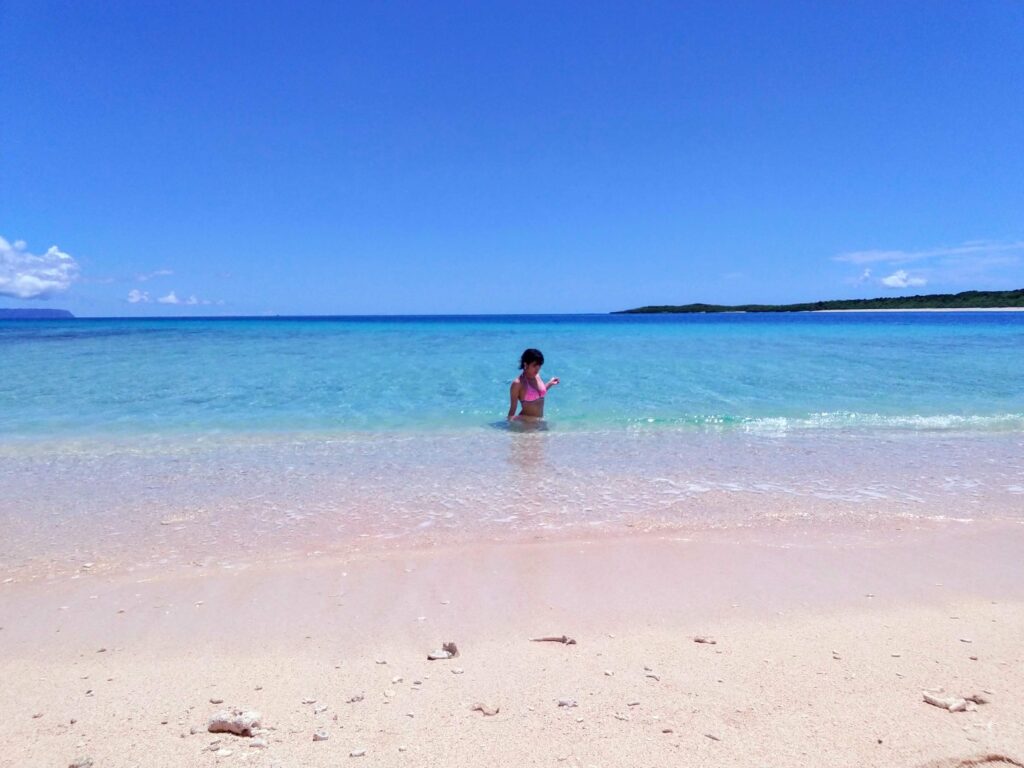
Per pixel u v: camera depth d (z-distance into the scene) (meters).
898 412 9.95
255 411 10.05
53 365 16.50
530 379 9.29
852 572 4.16
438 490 6.03
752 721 2.49
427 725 2.48
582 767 2.21
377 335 32.47
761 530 4.96
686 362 17.42
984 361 17.69
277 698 2.71
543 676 2.88
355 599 3.76
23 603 3.72
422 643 3.24
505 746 2.34
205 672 2.96
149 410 10.12
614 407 10.40
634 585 3.96
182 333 35.19
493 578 4.07
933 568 4.22
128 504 5.59
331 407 10.41
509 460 7.15
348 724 2.50
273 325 52.16
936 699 2.61
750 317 87.19
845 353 20.44
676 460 7.15
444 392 11.97
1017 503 5.62
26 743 2.38
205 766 2.23
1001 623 3.42
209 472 6.66
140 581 4.03
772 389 12.34
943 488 6.08
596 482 6.30
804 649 3.13
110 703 2.69
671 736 2.39
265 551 4.54
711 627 3.40
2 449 7.64
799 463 7.02
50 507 5.51
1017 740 2.34
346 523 5.12
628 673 2.90
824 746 2.31
